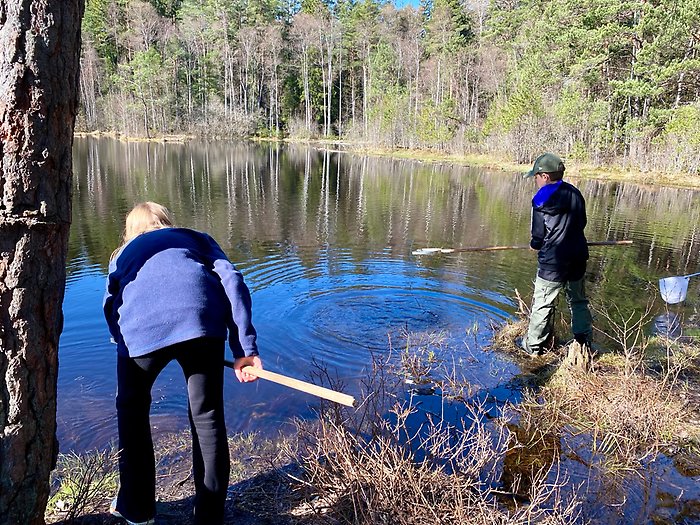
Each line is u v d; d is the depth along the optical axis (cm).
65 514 223
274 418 330
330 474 245
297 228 988
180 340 195
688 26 2175
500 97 3319
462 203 1384
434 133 3519
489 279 672
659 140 2164
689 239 955
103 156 2519
